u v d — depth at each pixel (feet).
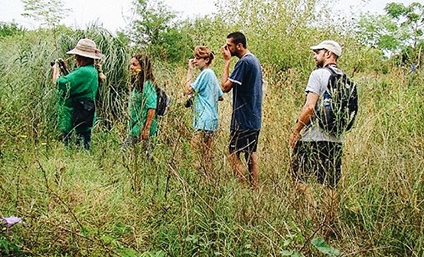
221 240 11.25
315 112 13.06
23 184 13.28
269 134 15.48
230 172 14.64
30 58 23.85
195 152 13.62
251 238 11.26
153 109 16.51
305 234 11.15
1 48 29.14
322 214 11.96
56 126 19.99
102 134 19.71
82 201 13.07
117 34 24.26
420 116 14.92
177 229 11.82
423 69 16.11
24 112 18.98
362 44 38.75
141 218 12.48
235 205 12.41
